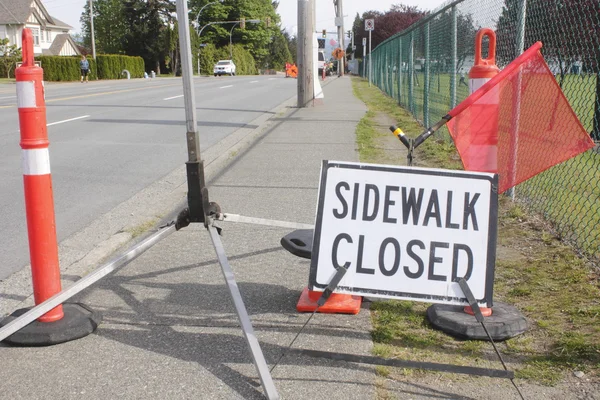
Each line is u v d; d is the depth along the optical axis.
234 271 4.47
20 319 3.24
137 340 3.41
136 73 58.56
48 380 3.00
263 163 8.71
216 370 3.08
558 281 4.08
